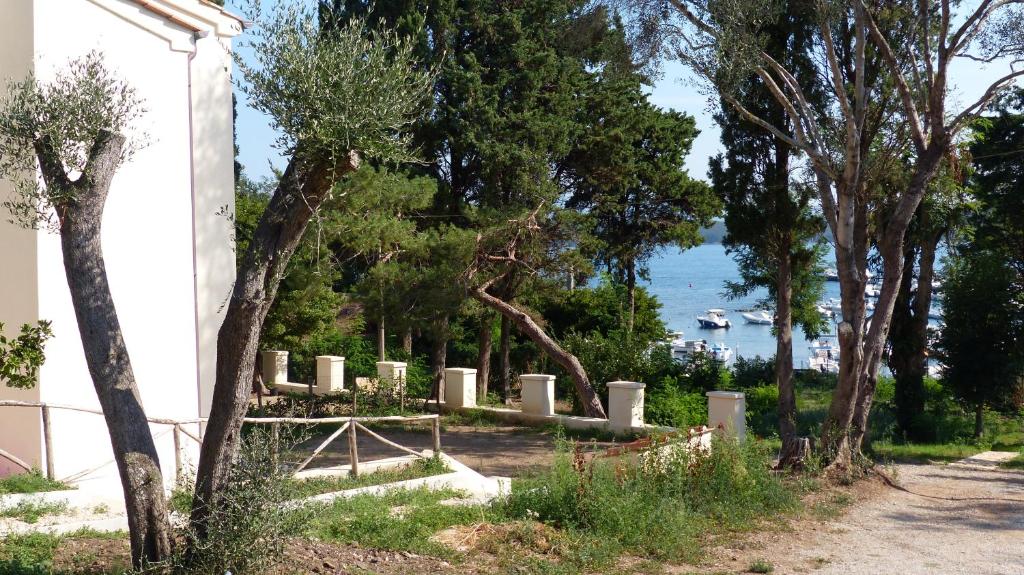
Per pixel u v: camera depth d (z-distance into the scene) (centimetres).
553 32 2288
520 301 2444
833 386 3369
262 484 584
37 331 712
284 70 536
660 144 2831
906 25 1487
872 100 1555
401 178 1847
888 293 1405
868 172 1523
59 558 645
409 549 740
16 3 977
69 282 563
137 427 567
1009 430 2533
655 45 1404
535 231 2067
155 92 1103
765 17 1405
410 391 2247
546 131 2211
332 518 798
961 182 2330
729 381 2878
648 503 903
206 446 572
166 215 1114
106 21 1045
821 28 1344
